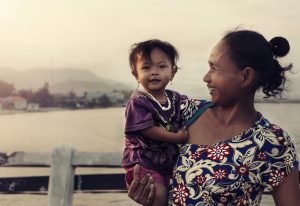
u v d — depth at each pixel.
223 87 1.90
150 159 2.15
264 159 1.82
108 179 4.54
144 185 2.01
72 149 4.51
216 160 1.84
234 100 1.91
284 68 1.98
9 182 4.73
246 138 1.85
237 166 1.81
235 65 1.88
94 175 4.55
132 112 2.21
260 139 1.84
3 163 4.64
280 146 1.84
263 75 1.90
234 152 1.83
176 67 2.43
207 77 1.96
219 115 1.95
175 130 2.20
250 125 1.89
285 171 1.83
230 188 1.81
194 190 1.85
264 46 1.90
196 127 1.99
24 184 4.71
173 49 2.38
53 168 4.52
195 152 1.91
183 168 1.91
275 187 1.84
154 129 2.14
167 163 2.14
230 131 1.89
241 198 1.82
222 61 1.90
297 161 1.87
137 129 2.16
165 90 2.32
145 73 2.27
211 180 1.83
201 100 2.11
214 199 1.82
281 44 1.94
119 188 4.52
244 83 1.88
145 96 2.24
